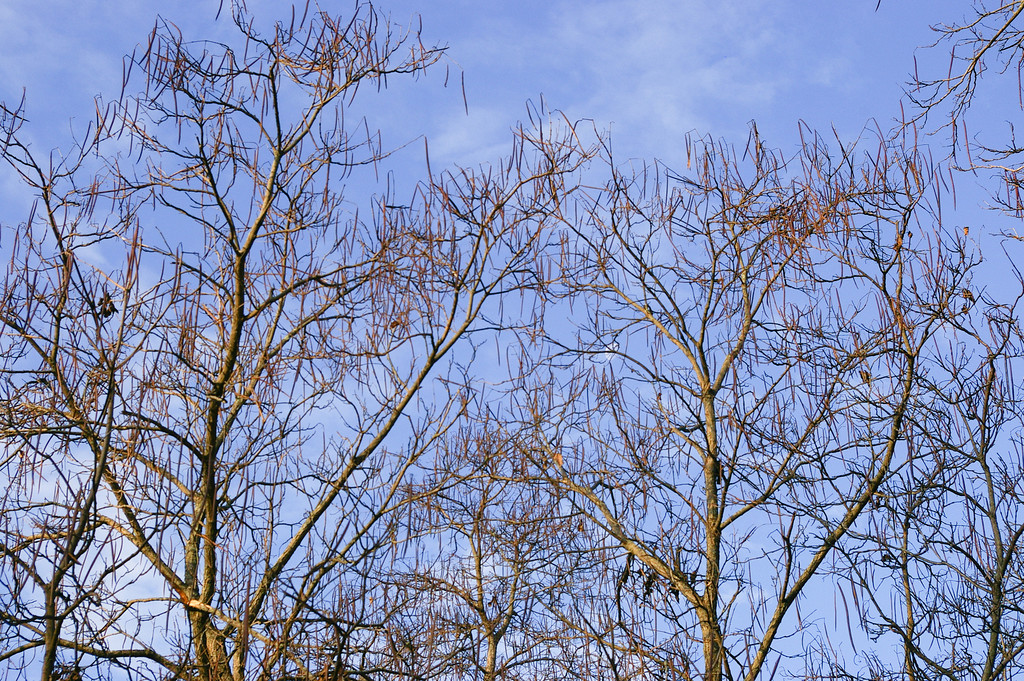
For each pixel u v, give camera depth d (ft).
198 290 30.25
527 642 31.71
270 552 28.68
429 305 31.12
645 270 36.63
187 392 29.60
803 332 34.45
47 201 28.30
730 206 36.42
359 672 27.20
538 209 32.40
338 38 30.60
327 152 31.14
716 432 33.71
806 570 32.68
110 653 26.07
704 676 28.78
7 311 28.60
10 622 22.85
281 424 30.14
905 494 32.07
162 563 27.86
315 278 29.78
